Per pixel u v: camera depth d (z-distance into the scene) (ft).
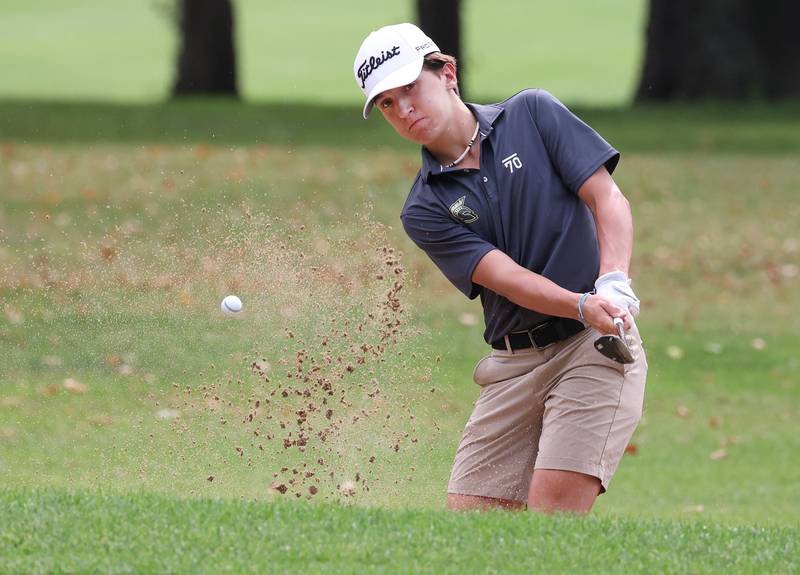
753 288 150.41
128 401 92.27
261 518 52.11
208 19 308.19
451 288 139.13
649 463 97.19
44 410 91.76
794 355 126.93
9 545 48.01
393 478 72.90
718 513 82.28
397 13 516.73
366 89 57.88
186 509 52.60
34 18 513.86
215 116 252.42
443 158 58.70
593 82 379.96
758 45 299.17
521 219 58.03
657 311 140.67
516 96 59.52
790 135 247.70
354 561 47.67
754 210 185.57
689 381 118.83
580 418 57.36
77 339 106.11
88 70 405.18
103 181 176.45
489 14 517.14
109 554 47.32
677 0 296.71
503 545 49.83
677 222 178.19
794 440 102.94
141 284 118.11
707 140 241.14
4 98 285.84
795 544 52.54
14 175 179.32
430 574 46.60
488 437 61.05
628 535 52.21
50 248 136.87
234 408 85.40
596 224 57.47
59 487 67.41
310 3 542.16
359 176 187.32
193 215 154.71
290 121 249.55
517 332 59.41
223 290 98.73
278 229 87.20
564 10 521.24
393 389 75.66
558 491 57.26
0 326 110.01
